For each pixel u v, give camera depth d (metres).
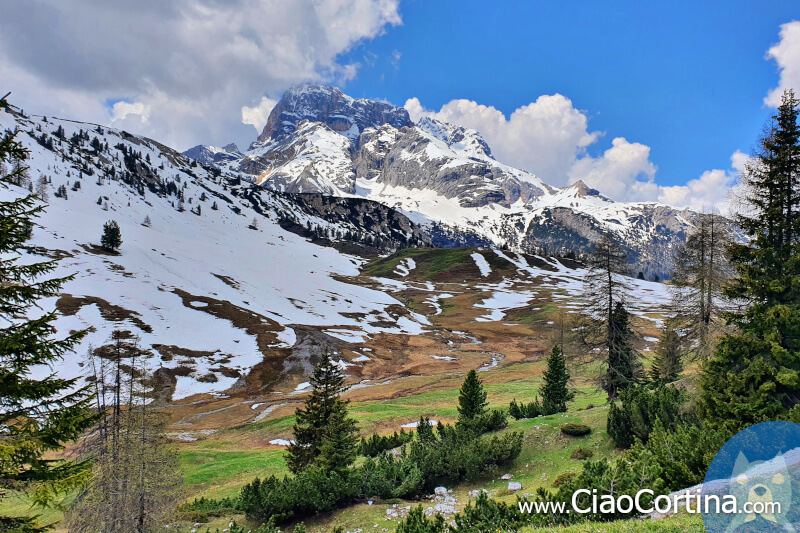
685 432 18.64
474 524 16.22
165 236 176.88
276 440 45.62
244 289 125.50
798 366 18.53
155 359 67.25
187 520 23.59
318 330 97.56
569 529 12.31
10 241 10.68
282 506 22.25
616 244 34.97
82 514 21.02
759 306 20.36
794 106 20.59
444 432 31.72
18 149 10.92
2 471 10.12
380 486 24.20
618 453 24.31
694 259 31.44
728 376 19.73
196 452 41.00
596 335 35.75
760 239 20.52
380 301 145.00
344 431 29.83
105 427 25.55
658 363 40.88
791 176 20.58
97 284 91.81
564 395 37.94
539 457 26.55
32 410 10.62
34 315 70.62
